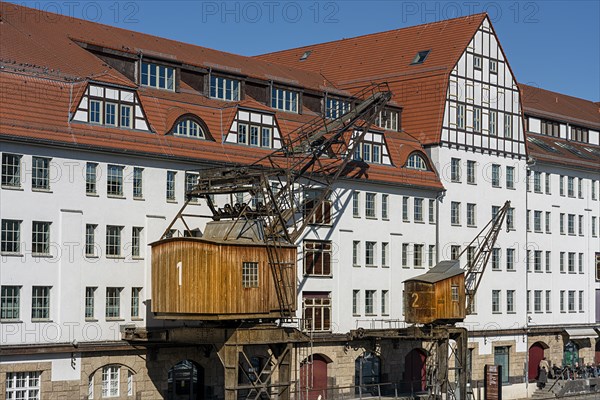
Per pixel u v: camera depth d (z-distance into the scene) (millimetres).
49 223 46188
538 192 74750
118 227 48906
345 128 57469
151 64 54969
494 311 69625
